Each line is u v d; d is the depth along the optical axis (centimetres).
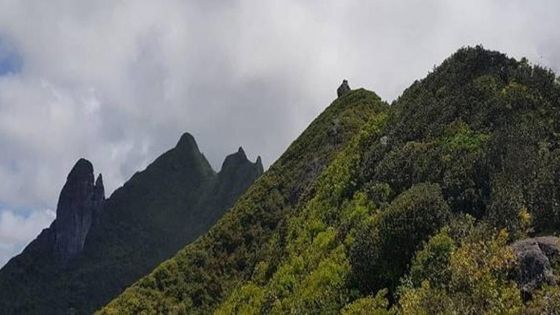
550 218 2081
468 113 3156
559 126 2728
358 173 3719
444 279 1903
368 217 2831
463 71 3691
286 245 4194
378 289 2300
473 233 2062
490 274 1772
